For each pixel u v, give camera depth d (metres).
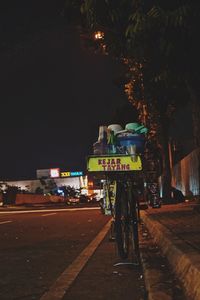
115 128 7.82
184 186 35.78
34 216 24.20
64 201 77.56
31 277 7.02
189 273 5.12
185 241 7.39
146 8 4.57
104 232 13.47
